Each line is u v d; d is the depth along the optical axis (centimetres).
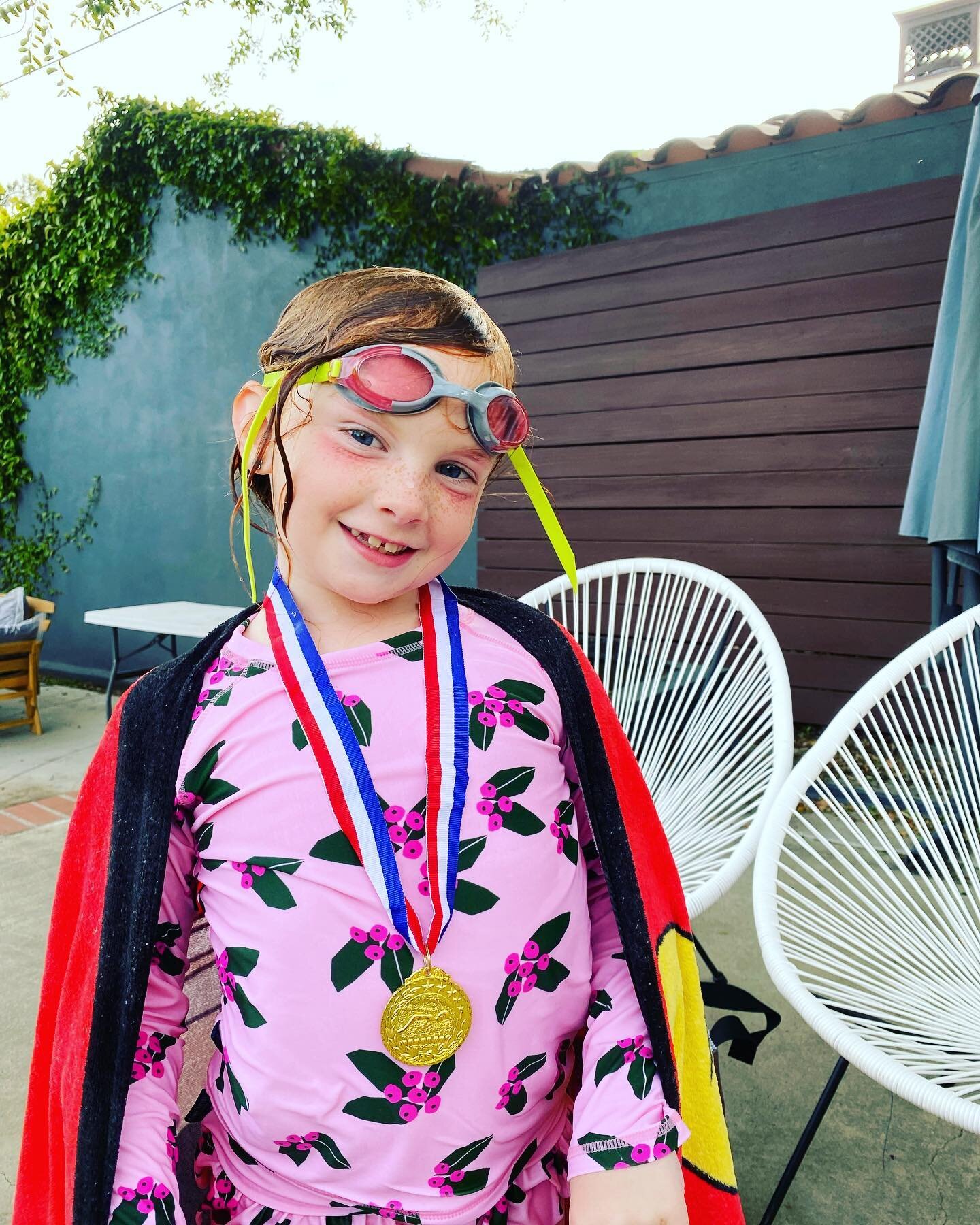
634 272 383
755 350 357
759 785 154
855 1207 139
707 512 374
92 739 455
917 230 321
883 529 338
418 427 64
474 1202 69
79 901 78
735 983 201
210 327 553
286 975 65
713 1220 82
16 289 620
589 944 79
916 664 143
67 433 617
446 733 71
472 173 468
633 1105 71
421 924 67
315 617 75
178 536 577
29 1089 81
